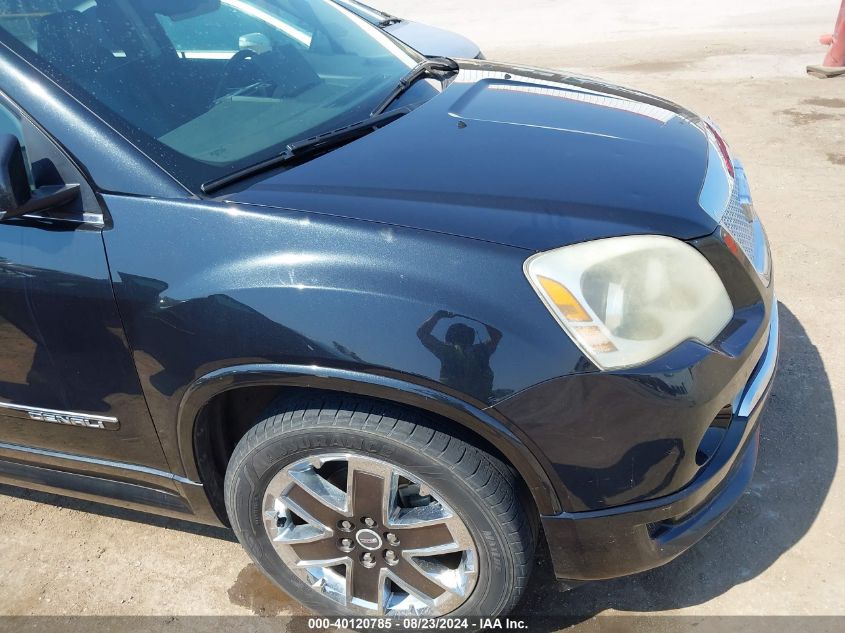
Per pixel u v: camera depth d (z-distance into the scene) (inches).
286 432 69.5
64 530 102.0
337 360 64.0
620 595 84.5
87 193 71.5
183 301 67.4
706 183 78.3
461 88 99.9
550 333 62.2
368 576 76.9
